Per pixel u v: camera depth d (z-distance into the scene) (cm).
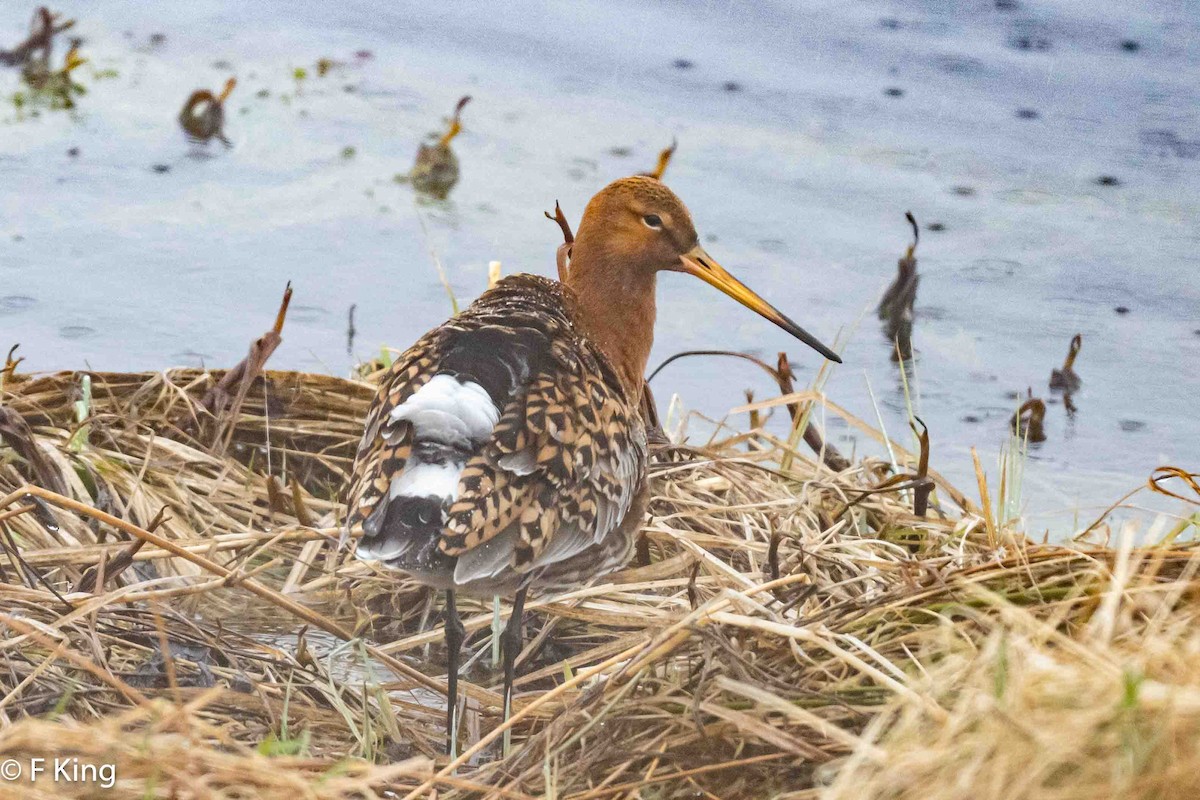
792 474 1148
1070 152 1722
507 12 2019
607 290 1077
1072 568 869
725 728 784
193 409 1154
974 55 1838
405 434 849
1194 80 1781
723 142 1742
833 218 1612
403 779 820
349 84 1862
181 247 1513
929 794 664
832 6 1928
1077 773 659
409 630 1032
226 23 2036
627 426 945
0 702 809
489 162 1688
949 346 1424
